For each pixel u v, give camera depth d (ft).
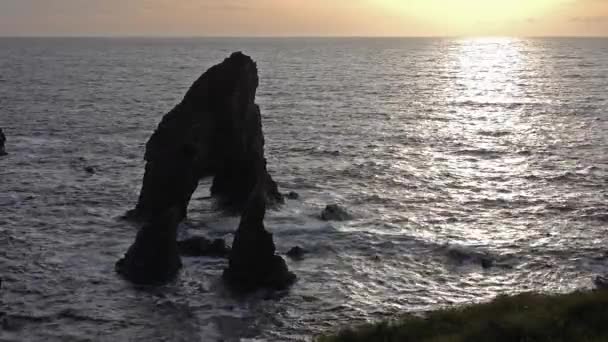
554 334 94.73
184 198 180.86
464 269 156.04
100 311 128.98
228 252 158.10
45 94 535.19
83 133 347.36
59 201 209.46
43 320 124.77
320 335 120.06
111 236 174.40
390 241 173.99
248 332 122.31
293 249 162.20
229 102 181.47
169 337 119.55
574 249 168.96
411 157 294.46
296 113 439.63
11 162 268.41
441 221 193.98
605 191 230.27
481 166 275.59
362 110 464.24
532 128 381.19
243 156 187.83
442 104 509.35
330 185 237.04
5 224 183.93
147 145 183.52
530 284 146.92
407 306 135.03
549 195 225.35
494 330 97.86
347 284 145.28
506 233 182.39
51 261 154.92
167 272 142.92
